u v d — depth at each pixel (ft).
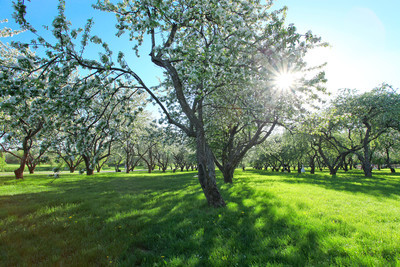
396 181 69.92
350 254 13.97
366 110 92.89
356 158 166.40
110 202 33.24
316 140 115.24
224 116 44.96
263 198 33.22
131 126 27.73
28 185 58.29
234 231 19.03
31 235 18.53
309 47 29.76
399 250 14.29
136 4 23.43
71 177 90.22
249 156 118.01
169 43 28.40
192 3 24.03
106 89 26.78
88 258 14.21
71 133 23.00
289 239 16.78
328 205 28.43
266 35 25.48
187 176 100.22
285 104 39.93
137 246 17.17
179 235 18.76
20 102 19.25
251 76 27.89
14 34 49.11
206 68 22.71
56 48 20.81
